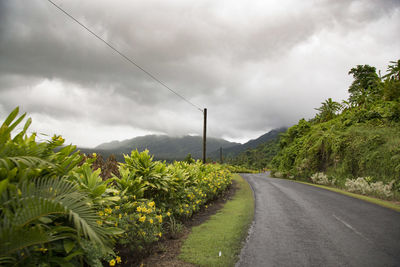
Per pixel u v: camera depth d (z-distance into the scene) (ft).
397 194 39.17
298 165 85.40
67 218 9.19
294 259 14.14
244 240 17.51
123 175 18.62
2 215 6.93
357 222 22.77
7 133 8.28
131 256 13.60
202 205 31.09
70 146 10.54
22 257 7.36
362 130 61.21
